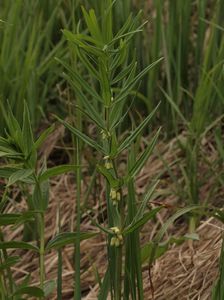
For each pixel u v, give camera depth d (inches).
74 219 54.9
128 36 35.8
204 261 45.1
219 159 53.2
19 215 35.1
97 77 33.7
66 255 52.3
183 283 44.8
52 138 61.0
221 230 46.9
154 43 58.9
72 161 57.2
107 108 34.0
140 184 55.6
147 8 66.7
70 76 38.0
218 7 58.6
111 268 37.5
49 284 37.5
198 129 52.8
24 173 33.2
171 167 55.7
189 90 60.7
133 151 36.8
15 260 36.0
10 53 60.4
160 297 44.8
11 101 58.8
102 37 34.1
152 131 59.8
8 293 41.0
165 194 53.6
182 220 52.1
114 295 37.5
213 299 36.9
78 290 38.7
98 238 52.9
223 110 56.5
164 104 59.5
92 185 51.0
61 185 57.9
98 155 57.2
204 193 53.4
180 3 60.0
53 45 63.9
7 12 62.1
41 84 62.3
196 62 60.0
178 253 48.0
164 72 60.9
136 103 59.6
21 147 33.8
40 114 61.2
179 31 59.1
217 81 55.1
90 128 60.2
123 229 35.4
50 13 64.9
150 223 52.3
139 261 37.3
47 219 55.9
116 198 34.6
